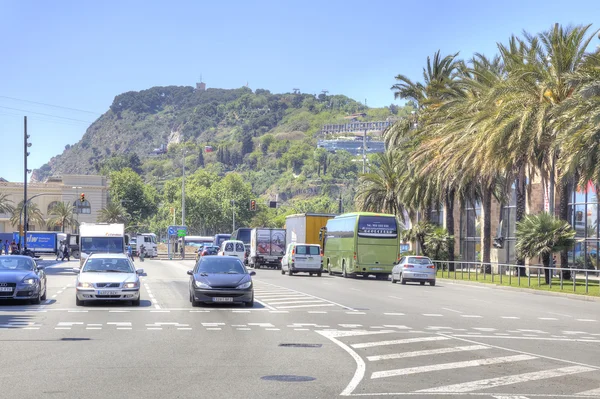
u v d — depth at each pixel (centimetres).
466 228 7044
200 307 2477
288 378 1140
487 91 4491
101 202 13475
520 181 4666
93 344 1534
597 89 3306
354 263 5078
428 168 5275
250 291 2494
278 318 2150
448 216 5884
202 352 1427
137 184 17050
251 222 19625
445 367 1288
